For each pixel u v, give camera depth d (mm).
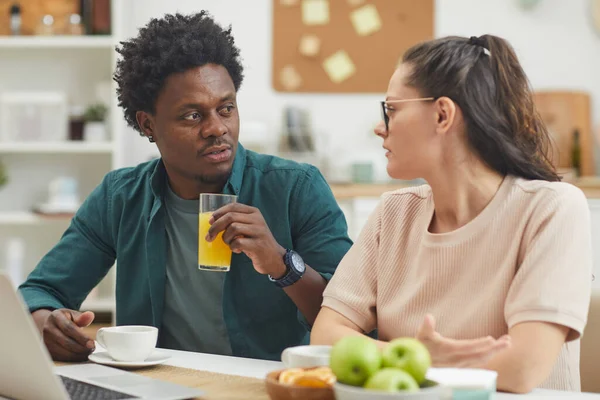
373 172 4055
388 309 1522
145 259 1872
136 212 1886
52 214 3996
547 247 1329
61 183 4074
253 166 1886
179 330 1862
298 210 1842
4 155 4281
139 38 1764
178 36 1704
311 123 4266
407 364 970
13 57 4301
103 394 1141
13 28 4105
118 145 4000
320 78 4293
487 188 1432
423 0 4254
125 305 1900
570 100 4133
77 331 1453
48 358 1060
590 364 1565
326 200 1861
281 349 1847
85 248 1915
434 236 1458
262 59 4297
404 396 911
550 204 1370
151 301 1853
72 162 4305
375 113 4293
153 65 1685
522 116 1421
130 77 1747
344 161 4238
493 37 1436
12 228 4301
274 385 1049
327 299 1560
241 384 1252
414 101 1407
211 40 1708
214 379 1289
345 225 1876
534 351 1234
